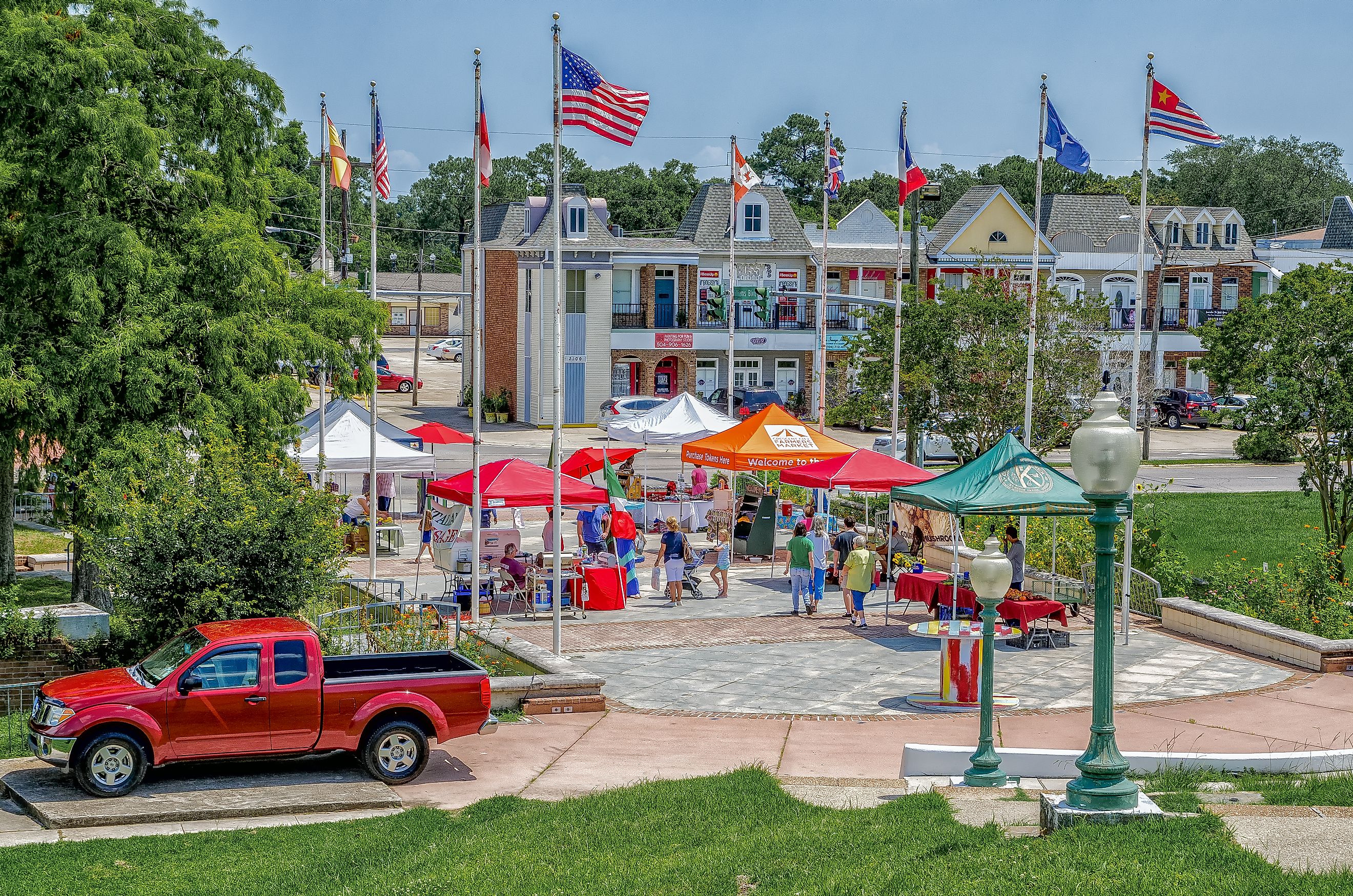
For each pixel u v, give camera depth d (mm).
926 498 22219
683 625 24375
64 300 22203
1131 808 10266
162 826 12758
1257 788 12688
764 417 31578
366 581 23625
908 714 18016
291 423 24875
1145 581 25406
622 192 112312
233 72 24969
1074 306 38062
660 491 40500
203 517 18312
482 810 12938
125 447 21391
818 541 25406
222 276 23578
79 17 23453
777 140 127750
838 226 74500
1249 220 114062
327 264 33094
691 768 15070
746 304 71000
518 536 27297
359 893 10211
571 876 10484
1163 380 73875
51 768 14492
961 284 73625
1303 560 27266
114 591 18625
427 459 33125
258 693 13906
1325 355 29406
